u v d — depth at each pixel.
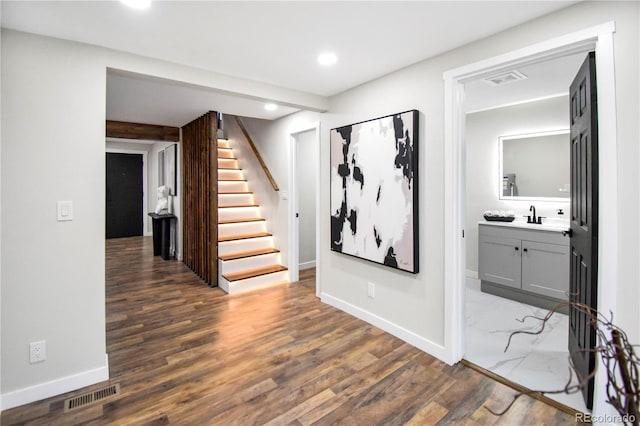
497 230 3.71
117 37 2.04
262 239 4.73
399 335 2.73
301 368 2.30
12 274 1.91
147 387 2.09
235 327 2.97
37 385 1.98
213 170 4.17
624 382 0.85
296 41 2.13
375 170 2.83
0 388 1.89
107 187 7.66
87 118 2.11
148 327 2.97
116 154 7.72
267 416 1.83
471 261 4.40
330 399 1.97
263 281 4.18
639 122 1.54
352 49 2.26
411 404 1.92
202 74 2.62
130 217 7.94
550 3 1.71
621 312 1.60
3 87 1.87
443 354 2.38
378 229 2.83
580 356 2.01
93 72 2.14
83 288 2.11
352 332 2.85
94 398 1.98
